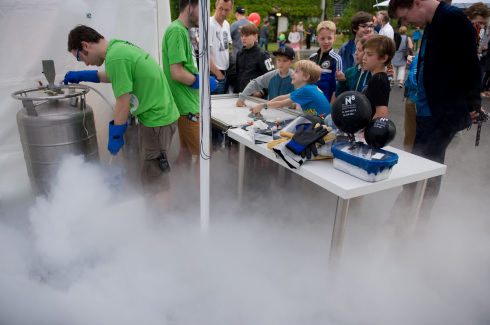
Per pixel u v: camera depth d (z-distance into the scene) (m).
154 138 2.18
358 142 1.69
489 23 5.70
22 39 2.35
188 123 2.53
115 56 1.94
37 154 2.12
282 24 22.94
